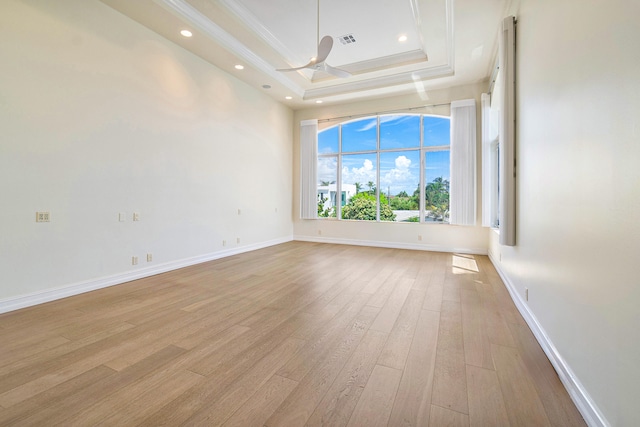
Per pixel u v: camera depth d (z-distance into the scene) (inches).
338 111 279.3
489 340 93.1
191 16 154.2
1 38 108.6
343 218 283.7
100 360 80.5
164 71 167.8
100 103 138.4
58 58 123.7
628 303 46.5
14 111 112.0
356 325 103.6
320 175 293.9
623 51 49.3
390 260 208.2
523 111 114.9
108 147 142.2
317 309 118.1
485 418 60.0
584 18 64.0
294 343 90.7
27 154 115.6
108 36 140.9
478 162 229.1
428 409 62.5
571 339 68.6
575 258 67.3
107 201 142.5
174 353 84.5
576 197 67.3
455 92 235.6
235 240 225.9
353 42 192.1
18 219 113.8
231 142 218.7
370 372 75.9
